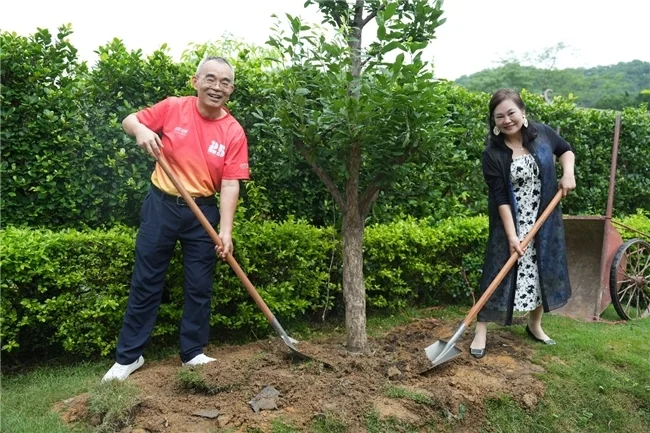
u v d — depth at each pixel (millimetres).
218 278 4105
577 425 3291
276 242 4285
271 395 3020
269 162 4824
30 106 4285
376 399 3072
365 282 4801
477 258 5359
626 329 4629
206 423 2826
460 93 6215
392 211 5516
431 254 5094
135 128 3350
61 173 4316
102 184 4477
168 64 4645
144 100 4594
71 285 3721
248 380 3168
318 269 4520
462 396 3184
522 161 3822
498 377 3490
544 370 3658
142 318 3502
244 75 4746
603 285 4840
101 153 4438
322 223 5207
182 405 2969
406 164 3801
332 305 4668
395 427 2910
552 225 3910
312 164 3662
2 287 3516
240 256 4129
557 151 4031
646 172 7406
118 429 2816
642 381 3674
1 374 3736
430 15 3467
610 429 3332
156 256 3475
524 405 3271
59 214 4398
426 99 3217
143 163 4543
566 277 3984
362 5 3688
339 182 4074
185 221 3480
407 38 3445
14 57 4254
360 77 3393
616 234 5039
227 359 3725
